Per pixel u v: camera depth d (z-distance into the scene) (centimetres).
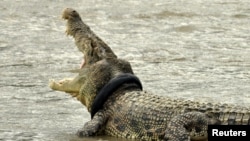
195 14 8138
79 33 4344
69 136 3981
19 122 4256
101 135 4019
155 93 4894
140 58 6134
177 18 7931
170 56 6225
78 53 6297
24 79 5362
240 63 5947
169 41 6856
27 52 6306
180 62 5988
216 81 5284
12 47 6488
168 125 3688
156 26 7550
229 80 5322
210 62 5975
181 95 4831
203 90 4988
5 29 7225
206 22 7762
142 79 5347
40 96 4881
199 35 7156
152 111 3850
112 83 4062
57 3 8575
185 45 6681
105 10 8269
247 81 5288
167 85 5156
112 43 6756
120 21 7750
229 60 6059
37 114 4428
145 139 3856
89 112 4228
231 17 8050
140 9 8312
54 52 6328
